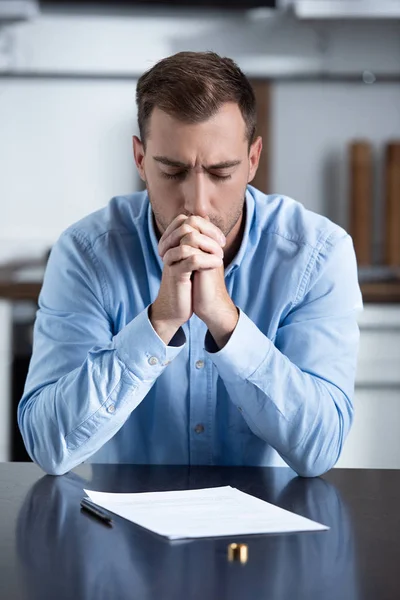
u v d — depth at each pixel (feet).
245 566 3.67
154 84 5.12
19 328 13.42
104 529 4.14
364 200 15.12
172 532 4.03
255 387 5.19
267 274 5.87
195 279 5.10
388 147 15.06
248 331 5.14
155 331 5.11
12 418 13.39
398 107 15.48
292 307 5.83
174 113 5.00
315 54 15.31
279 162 15.48
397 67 15.39
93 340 5.71
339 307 5.78
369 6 13.87
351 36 15.31
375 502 4.67
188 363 5.77
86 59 15.39
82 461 5.28
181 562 3.72
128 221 6.04
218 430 5.83
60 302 5.82
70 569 3.64
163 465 5.44
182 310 5.09
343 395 5.51
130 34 15.35
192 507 4.44
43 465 5.22
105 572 3.60
